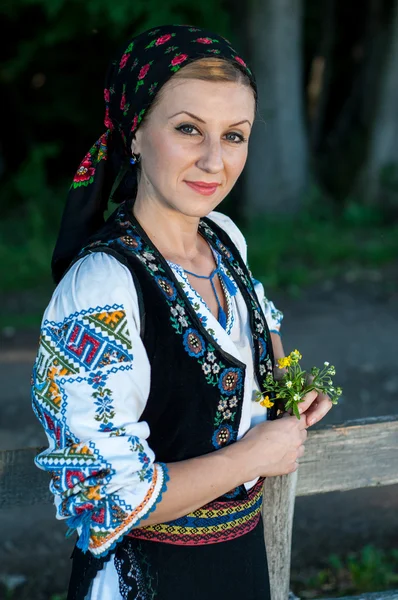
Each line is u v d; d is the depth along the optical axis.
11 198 11.52
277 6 10.38
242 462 1.63
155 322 1.56
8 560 3.79
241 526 1.70
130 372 1.53
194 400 1.60
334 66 13.90
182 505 1.55
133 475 1.50
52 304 1.58
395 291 8.34
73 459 1.50
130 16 10.22
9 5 11.95
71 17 11.35
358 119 13.23
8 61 12.52
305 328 7.30
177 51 1.57
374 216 10.66
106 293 1.54
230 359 1.63
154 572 1.62
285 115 10.70
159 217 1.70
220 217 2.01
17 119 13.44
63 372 1.53
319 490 2.20
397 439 2.23
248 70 1.63
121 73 1.65
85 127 13.56
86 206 1.75
